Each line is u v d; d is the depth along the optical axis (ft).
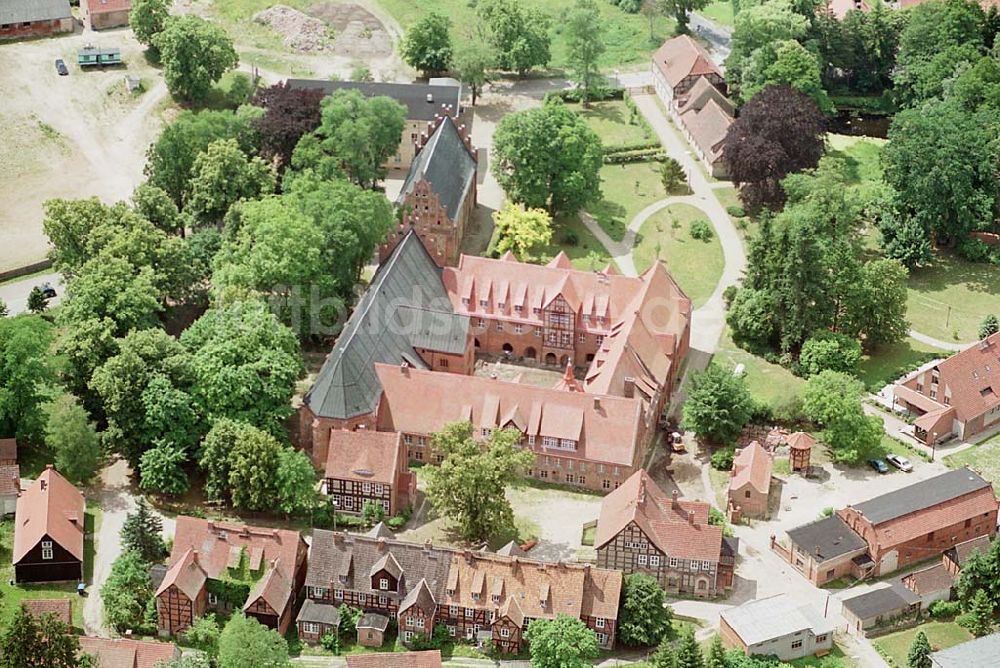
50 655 583.17
